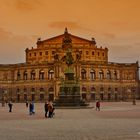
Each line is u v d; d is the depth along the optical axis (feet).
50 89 618.44
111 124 145.89
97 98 625.00
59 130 124.47
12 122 162.71
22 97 643.45
